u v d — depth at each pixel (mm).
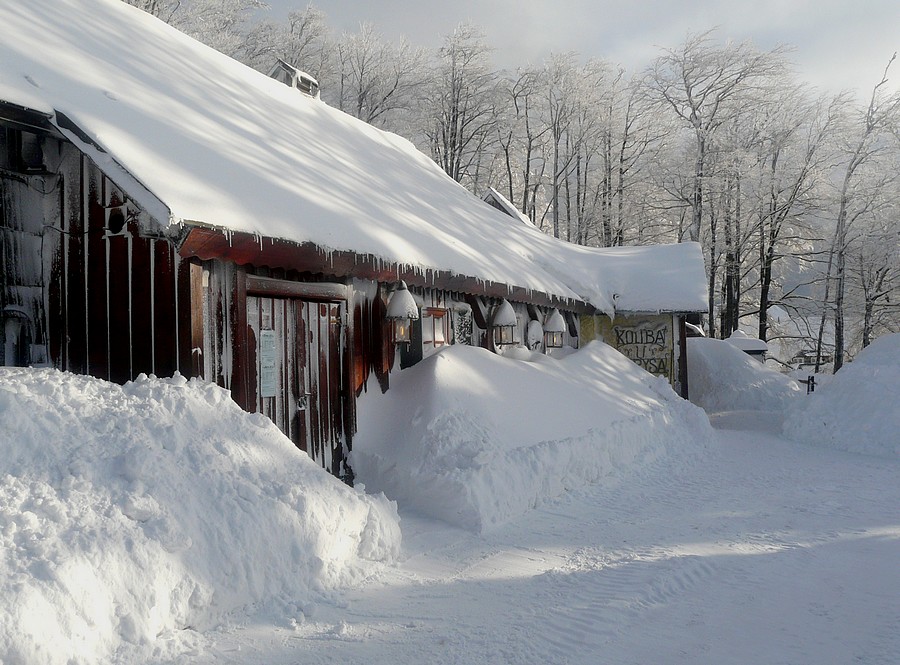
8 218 5715
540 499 7375
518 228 16516
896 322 29828
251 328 6141
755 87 28719
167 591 3549
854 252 28281
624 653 3785
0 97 4879
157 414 4348
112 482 3746
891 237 27672
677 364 15516
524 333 12383
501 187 38094
